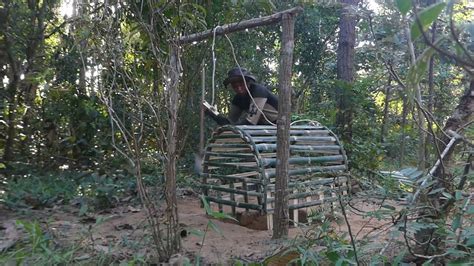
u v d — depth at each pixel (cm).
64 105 726
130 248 316
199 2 339
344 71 805
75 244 310
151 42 291
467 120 259
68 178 612
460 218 203
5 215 434
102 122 713
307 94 1008
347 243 256
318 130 467
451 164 239
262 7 372
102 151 707
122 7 297
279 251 275
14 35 686
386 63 256
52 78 725
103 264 286
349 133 759
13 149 710
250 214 411
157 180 529
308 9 819
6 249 303
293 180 419
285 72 361
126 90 307
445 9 96
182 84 314
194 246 339
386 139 813
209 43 342
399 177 225
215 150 442
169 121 296
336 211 358
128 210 469
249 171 504
